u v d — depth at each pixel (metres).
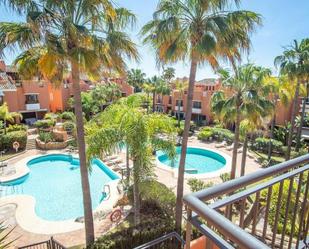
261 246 1.02
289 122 26.88
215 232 1.34
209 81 41.28
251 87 13.60
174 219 9.91
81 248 8.94
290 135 19.09
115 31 7.62
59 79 7.93
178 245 7.38
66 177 18.56
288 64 17.67
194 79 9.11
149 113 10.03
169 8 8.38
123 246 7.78
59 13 6.70
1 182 16.53
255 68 13.52
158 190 11.20
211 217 1.26
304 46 17.42
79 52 6.85
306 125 26.94
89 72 7.65
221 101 14.91
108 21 7.41
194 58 8.84
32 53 7.48
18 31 6.43
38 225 11.34
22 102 29.77
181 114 38.88
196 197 1.44
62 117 30.83
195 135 31.05
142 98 10.75
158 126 9.45
